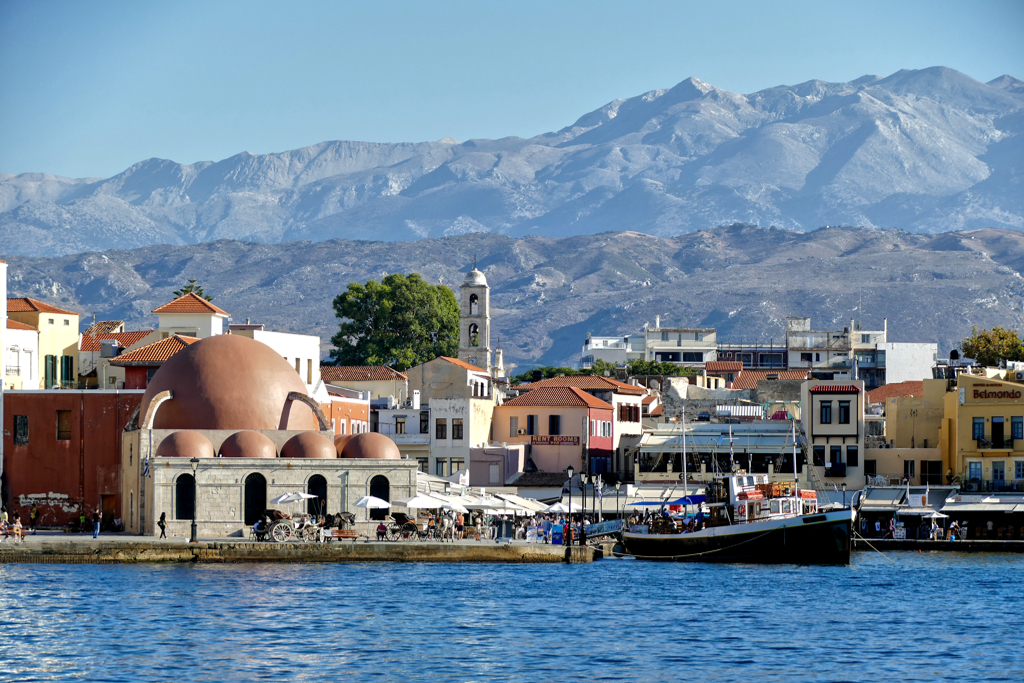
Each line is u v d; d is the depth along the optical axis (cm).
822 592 13700
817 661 10012
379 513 17350
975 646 10625
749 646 10588
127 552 15512
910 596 13412
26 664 9650
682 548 17012
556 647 10500
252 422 17488
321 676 9406
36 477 18375
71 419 18400
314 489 17150
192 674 9406
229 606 12188
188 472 16825
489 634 11031
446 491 18825
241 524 16838
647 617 11931
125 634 10762
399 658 10031
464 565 15975
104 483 18338
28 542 15512
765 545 16600
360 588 13550
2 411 18462
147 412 17275
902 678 9456
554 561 16600
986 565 16738
